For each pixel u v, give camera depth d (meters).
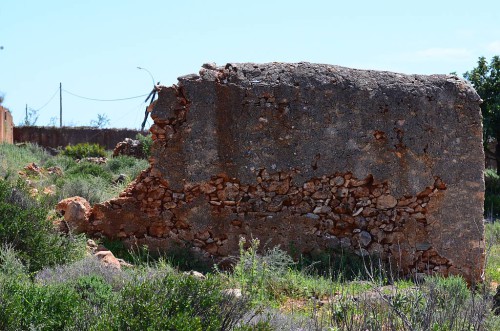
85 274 9.09
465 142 12.77
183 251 12.41
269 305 8.76
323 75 12.82
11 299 6.91
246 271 10.16
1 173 19.30
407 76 13.10
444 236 12.64
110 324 6.10
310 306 9.05
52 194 15.98
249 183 12.55
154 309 6.09
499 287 9.04
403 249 12.62
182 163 12.56
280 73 12.80
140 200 12.62
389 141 12.68
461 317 6.83
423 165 12.70
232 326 6.51
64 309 6.97
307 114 12.63
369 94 12.73
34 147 31.38
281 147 12.61
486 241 15.67
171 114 12.58
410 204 12.69
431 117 12.76
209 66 12.86
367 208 12.67
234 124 12.58
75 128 40.47
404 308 7.02
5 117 34.09
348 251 12.53
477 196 12.70
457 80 13.07
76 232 12.48
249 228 12.52
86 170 22.72
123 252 12.34
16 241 10.00
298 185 12.60
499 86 28.33
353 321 6.73
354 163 12.66
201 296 6.55
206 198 12.55
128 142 30.28
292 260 11.88
